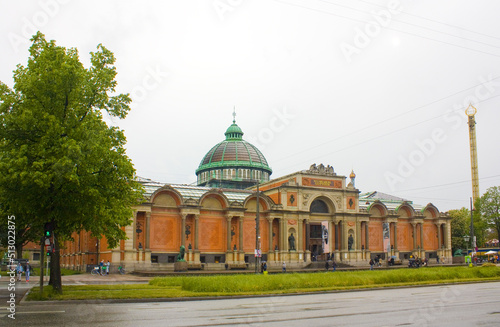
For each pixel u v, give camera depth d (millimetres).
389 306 25281
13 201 29672
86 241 75062
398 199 119000
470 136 151750
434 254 100750
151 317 21062
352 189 91125
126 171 32625
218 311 23422
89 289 35156
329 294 34969
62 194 30297
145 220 70125
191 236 74750
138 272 62438
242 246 78312
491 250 118500
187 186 82438
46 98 29750
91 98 33000
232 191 86062
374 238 94312
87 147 29625
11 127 29531
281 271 67875
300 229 84062
